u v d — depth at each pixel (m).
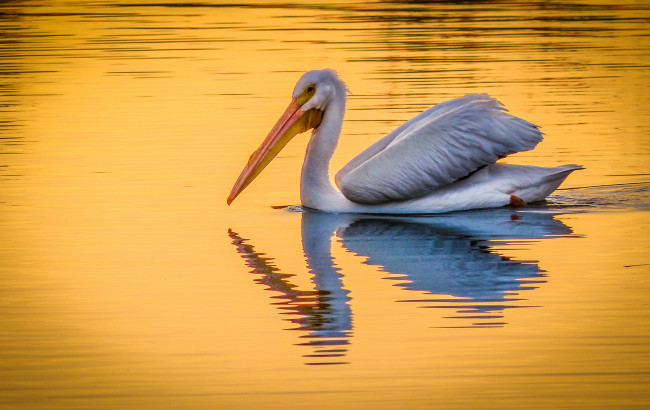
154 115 20.50
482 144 14.23
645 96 21.81
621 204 14.48
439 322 9.88
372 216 14.31
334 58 26.48
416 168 14.17
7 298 10.63
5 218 13.77
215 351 9.27
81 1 40.28
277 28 32.25
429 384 8.55
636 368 8.78
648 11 36.22
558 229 13.20
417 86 22.75
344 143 17.75
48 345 9.41
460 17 34.75
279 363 9.00
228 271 11.59
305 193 14.66
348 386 8.55
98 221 13.69
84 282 11.16
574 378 8.63
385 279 11.24
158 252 12.32
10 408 8.15
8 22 34.34
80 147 18.05
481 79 23.62
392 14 35.59
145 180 15.88
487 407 8.14
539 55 27.11
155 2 39.88
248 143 18.19
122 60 26.98
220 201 14.86
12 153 17.64
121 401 8.29
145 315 10.16
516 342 9.37
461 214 14.25
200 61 26.52
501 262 11.78
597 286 10.84
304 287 11.00
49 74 25.16
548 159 16.88
